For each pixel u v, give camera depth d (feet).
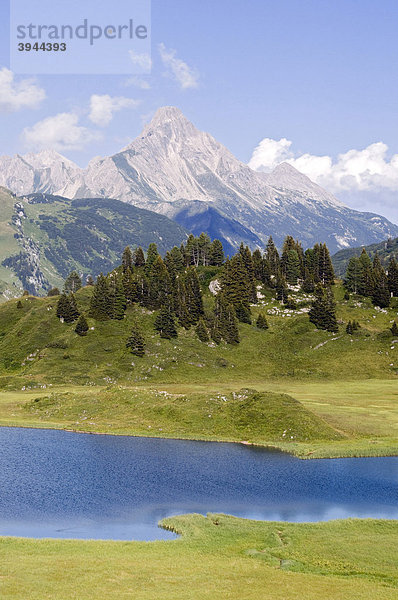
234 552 157.58
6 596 111.96
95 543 161.07
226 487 233.14
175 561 145.18
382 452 289.33
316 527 181.37
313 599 117.39
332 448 297.12
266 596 118.73
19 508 203.82
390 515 200.13
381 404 424.46
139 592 118.73
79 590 118.21
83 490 227.81
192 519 188.75
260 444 313.32
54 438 328.08
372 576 139.64
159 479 243.81
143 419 371.35
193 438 328.49
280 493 225.15
